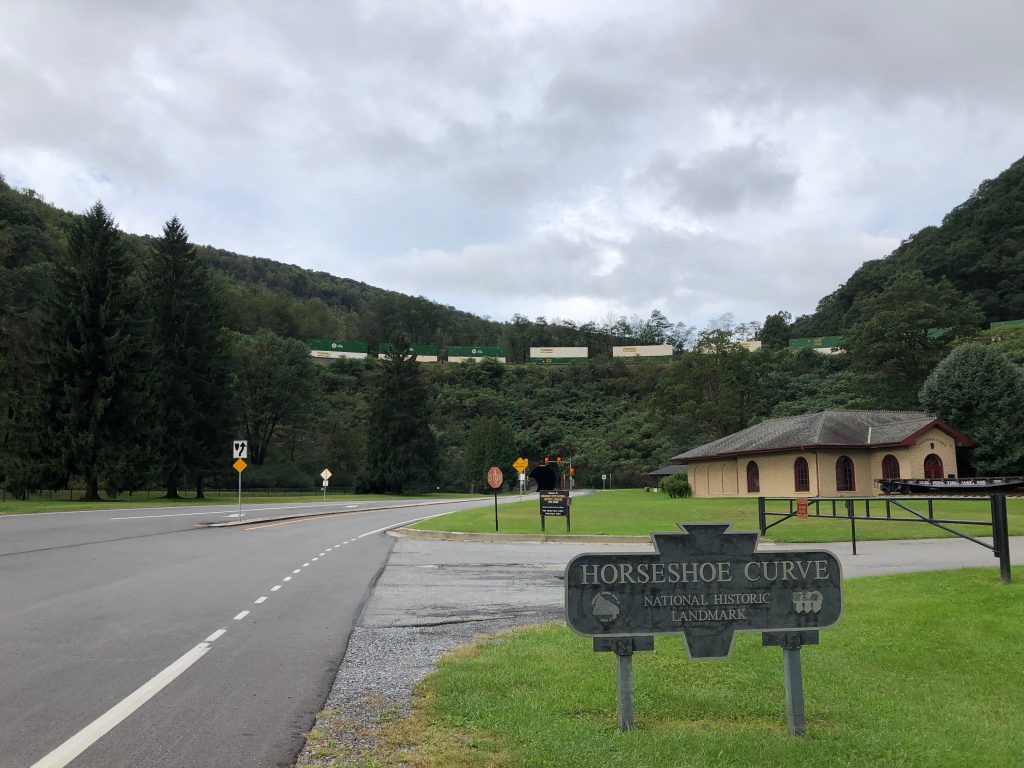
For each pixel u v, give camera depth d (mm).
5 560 16375
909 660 7027
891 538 21125
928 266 119562
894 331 62531
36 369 46750
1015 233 115812
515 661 7086
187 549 19281
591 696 5938
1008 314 110000
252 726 5336
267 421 83250
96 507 37406
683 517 29781
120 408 44906
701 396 75312
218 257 199125
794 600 5246
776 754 4664
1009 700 5973
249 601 11016
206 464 53375
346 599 11273
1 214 89062
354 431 92188
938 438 41844
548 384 140250
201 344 55188
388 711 5664
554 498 23453
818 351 118375
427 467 79938
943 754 4727
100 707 5773
